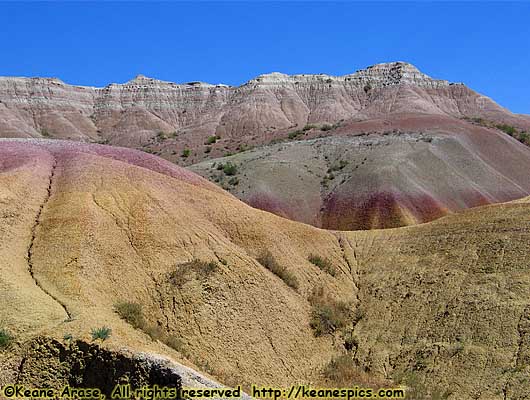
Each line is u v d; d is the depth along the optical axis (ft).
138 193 111.04
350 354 94.68
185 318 84.89
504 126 421.18
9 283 75.31
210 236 106.83
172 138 515.91
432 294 103.24
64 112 640.99
